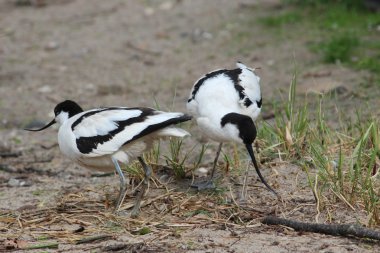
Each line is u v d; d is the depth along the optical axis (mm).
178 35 19984
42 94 17062
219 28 20047
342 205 9867
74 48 19734
